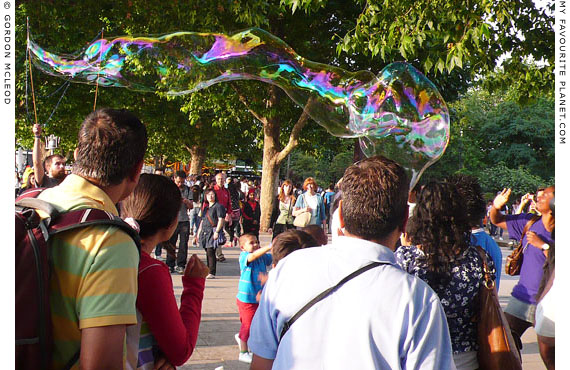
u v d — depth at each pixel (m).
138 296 1.78
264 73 5.36
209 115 24.91
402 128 4.81
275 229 11.86
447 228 2.27
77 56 5.45
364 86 5.08
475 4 7.22
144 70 5.32
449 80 14.68
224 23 11.74
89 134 1.58
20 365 1.35
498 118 35.53
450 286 2.22
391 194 1.58
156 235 2.00
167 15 11.52
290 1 7.81
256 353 1.63
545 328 3.21
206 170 42.78
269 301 1.61
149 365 1.82
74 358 1.41
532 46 8.12
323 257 1.58
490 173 33.59
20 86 17.34
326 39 14.49
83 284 1.38
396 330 1.42
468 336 2.24
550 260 3.43
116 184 1.60
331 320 1.48
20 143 25.94
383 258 1.54
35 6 10.85
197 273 2.13
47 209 1.43
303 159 46.09
